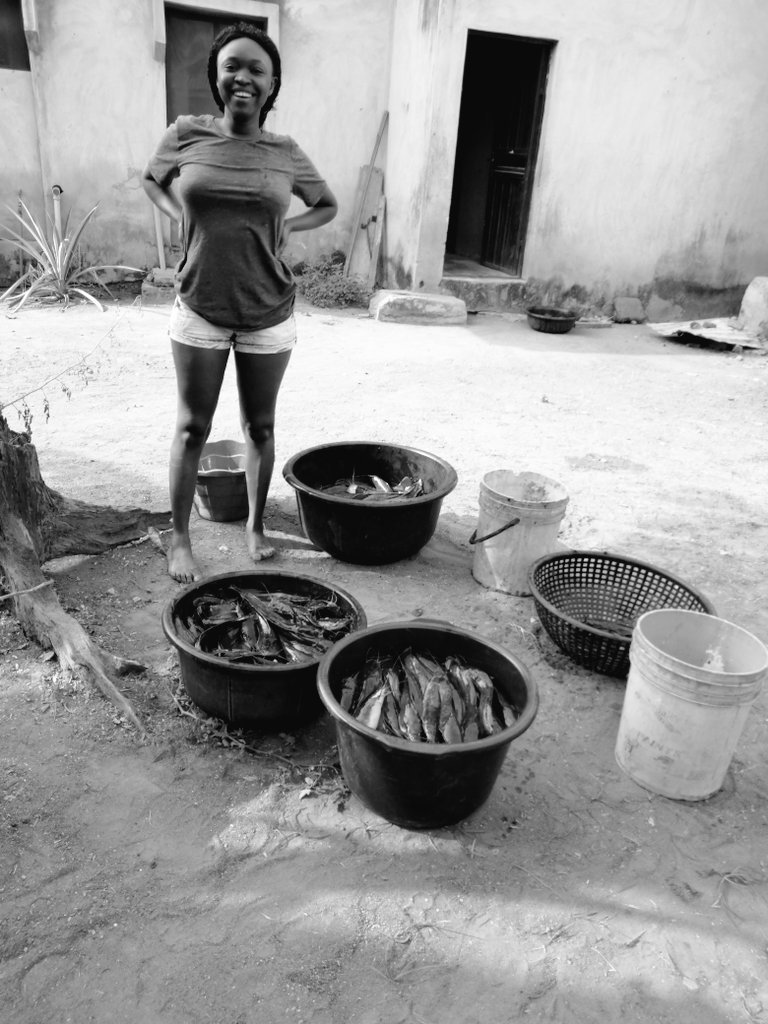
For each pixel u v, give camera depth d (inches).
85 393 247.6
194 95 402.0
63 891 86.7
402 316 376.2
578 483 206.4
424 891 90.4
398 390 273.9
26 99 366.0
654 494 203.3
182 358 132.8
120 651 126.3
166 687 118.8
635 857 97.0
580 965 83.5
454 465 212.2
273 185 124.5
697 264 424.5
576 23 366.9
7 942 80.9
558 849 97.4
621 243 411.5
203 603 117.2
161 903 86.4
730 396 295.4
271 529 169.8
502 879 92.7
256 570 123.1
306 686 106.6
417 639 108.3
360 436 226.7
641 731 106.5
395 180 413.4
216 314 128.7
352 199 431.8
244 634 113.8
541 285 410.9
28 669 120.1
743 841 100.9
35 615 124.5
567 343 363.3
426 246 390.3
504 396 276.7
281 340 136.9
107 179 387.5
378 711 97.7
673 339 386.6
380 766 91.5
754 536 183.9
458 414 253.8
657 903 91.2
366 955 82.9
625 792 107.4
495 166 434.3
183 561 147.3
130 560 153.3
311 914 86.6
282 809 99.7
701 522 189.0
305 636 113.7
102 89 373.1
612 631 137.2
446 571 160.2
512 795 105.3
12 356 279.1
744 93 398.6
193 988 78.4
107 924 83.7
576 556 140.5
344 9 398.3
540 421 253.4
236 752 107.9
